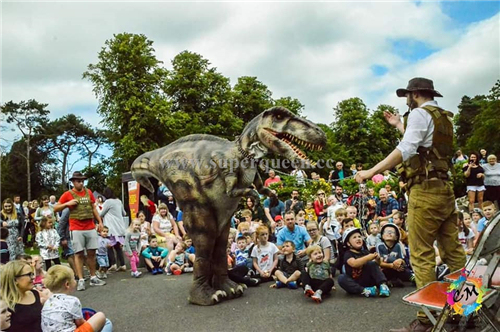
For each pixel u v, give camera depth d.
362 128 45.69
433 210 4.20
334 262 7.80
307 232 7.92
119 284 7.79
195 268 6.09
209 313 5.59
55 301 4.07
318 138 5.67
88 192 7.99
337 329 4.72
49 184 61.59
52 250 9.02
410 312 5.09
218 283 6.27
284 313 5.38
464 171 12.66
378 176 13.23
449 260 4.48
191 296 6.04
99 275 8.58
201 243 6.04
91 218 7.89
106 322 4.43
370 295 5.84
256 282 6.86
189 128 37.44
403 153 4.08
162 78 38.00
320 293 5.80
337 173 14.04
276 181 13.05
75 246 7.67
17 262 4.21
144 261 9.80
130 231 8.80
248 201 9.84
